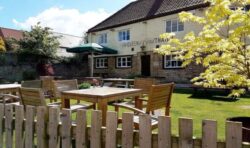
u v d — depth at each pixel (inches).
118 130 109.7
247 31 148.6
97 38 964.6
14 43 933.8
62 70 983.6
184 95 454.6
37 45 880.9
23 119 131.0
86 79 600.7
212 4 174.4
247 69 159.8
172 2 745.6
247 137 123.3
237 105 343.0
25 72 882.1
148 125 102.8
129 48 835.4
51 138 123.5
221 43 155.7
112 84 514.3
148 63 776.9
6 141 136.6
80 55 1027.9
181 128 96.1
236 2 169.0
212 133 90.3
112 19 945.5
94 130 114.0
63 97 210.7
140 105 235.9
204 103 360.5
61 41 1263.5
